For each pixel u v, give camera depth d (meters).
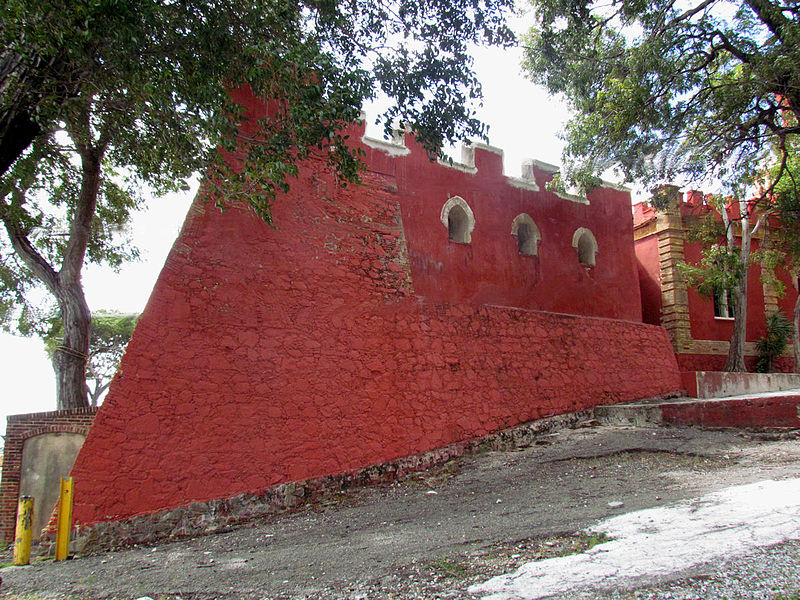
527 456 12.13
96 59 7.65
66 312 12.71
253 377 10.36
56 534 8.28
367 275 12.41
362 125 13.59
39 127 7.18
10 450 11.12
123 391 9.12
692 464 10.44
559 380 14.87
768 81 12.03
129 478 8.88
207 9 7.92
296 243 11.56
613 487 9.25
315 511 9.88
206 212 10.57
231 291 10.52
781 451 10.95
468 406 12.98
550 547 6.23
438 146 10.18
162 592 5.87
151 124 8.49
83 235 12.84
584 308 17.34
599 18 14.12
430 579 5.53
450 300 14.46
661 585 4.72
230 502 9.56
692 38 13.14
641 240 21.45
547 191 17.48
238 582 6.05
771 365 20.70
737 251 17.73
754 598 4.38
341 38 9.58
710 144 14.20
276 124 9.00
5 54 6.76
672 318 19.77
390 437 11.63
